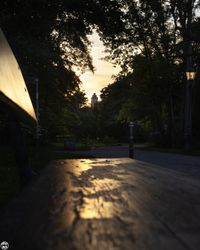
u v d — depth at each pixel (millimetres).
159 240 1201
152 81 46500
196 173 13961
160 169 3979
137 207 1805
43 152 24234
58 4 17250
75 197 2047
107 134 117688
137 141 101500
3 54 2979
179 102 56344
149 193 2275
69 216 1553
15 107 3055
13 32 17875
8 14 17031
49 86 46406
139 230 1333
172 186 2619
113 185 2619
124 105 73312
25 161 5695
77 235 1238
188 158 25953
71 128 104062
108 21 19641
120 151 40781
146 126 84000
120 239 1201
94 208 1748
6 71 2939
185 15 43844
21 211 1635
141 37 43312
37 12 16906
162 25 43188
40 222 1430
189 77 31047
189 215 1623
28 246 1117
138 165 4566
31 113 4965
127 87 72188
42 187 2471
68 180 2906
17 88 3646
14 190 8461
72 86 51656
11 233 1262
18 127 5719
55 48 42125
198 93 51375
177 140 50312
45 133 51344
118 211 1696
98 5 18969
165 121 70875
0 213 1596
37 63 37844
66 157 21750
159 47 45031
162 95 48906
